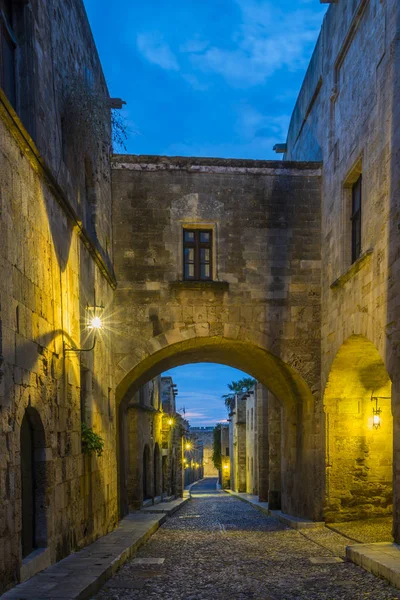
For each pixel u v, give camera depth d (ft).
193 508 84.02
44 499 25.49
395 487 30.71
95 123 36.78
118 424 57.36
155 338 49.49
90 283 38.52
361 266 38.34
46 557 25.07
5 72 25.31
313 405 49.65
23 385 22.66
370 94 37.45
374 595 22.17
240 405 137.69
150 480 83.61
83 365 35.19
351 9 41.42
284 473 59.57
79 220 33.09
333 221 46.83
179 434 125.70
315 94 53.72
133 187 50.72
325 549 35.50
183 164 51.13
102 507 39.55
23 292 23.13
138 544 36.65
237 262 50.70
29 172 24.56
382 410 48.47
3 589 19.57
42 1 28.78
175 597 22.77
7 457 20.39
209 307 50.11
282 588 24.34
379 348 34.73
